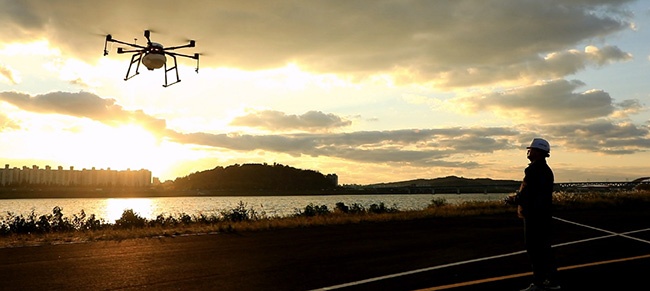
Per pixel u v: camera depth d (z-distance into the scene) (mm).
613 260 9273
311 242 11828
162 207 88125
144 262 9219
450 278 7801
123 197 144875
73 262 9195
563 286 7285
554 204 22562
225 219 20219
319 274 8172
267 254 10117
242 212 21031
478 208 21859
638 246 10898
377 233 13477
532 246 6836
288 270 8508
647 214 18203
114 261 9312
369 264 9008
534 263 6832
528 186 6883
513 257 9609
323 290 7105
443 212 19703
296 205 76125
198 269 8594
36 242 11875
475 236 12711
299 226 15414
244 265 8953
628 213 18656
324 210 22703
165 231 14086
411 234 13211
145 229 15219
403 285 7359
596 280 7672
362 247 11008
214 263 9141
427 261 9242
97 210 72188
